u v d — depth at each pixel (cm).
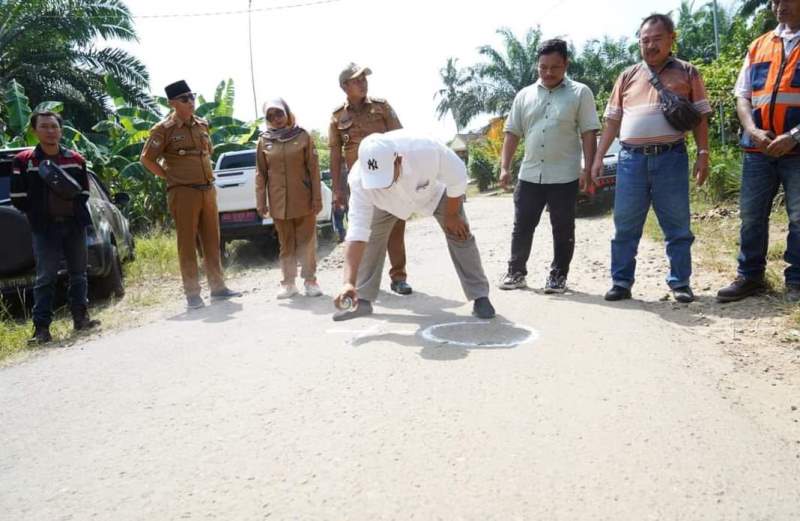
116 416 341
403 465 265
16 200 541
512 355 394
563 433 287
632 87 531
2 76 2211
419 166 431
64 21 2195
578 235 970
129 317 616
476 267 489
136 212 1559
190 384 382
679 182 514
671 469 254
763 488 239
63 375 427
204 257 664
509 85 4462
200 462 280
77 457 296
